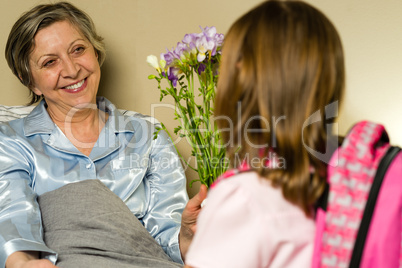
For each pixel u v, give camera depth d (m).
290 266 0.63
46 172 1.41
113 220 1.29
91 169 1.45
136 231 1.31
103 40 1.73
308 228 0.63
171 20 1.69
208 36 1.17
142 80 1.73
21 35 1.40
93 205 1.29
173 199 1.52
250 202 0.64
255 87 0.67
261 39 0.66
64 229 1.26
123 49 1.73
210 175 1.23
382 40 1.51
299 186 0.63
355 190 0.61
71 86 1.45
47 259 1.19
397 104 1.52
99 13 1.72
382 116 1.54
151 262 1.24
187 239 1.28
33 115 1.50
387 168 0.62
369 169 0.62
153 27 1.71
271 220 0.62
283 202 0.64
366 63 1.53
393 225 0.60
